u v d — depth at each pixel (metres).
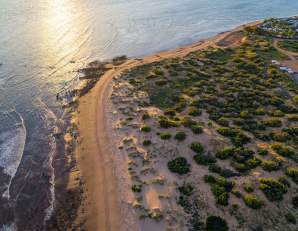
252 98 45.31
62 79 55.22
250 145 35.59
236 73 53.94
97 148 37.91
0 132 41.91
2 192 32.75
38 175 34.88
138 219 28.09
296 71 54.66
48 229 28.70
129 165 34.12
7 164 36.47
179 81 51.31
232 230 26.22
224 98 45.62
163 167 33.12
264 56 61.38
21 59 62.06
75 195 32.00
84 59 63.31
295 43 68.00
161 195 29.89
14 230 28.83
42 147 39.09
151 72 55.44
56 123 43.53
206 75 53.34
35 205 31.22
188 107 43.50
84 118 43.88
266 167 32.09
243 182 30.62
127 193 30.91
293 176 30.98
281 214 27.41
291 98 45.88
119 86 50.84
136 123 40.69
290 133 37.59
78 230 28.31
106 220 28.78
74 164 36.12
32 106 47.59
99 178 33.56
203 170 32.34
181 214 27.94
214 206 28.39
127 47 69.75
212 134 37.34
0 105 47.88
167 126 38.97
